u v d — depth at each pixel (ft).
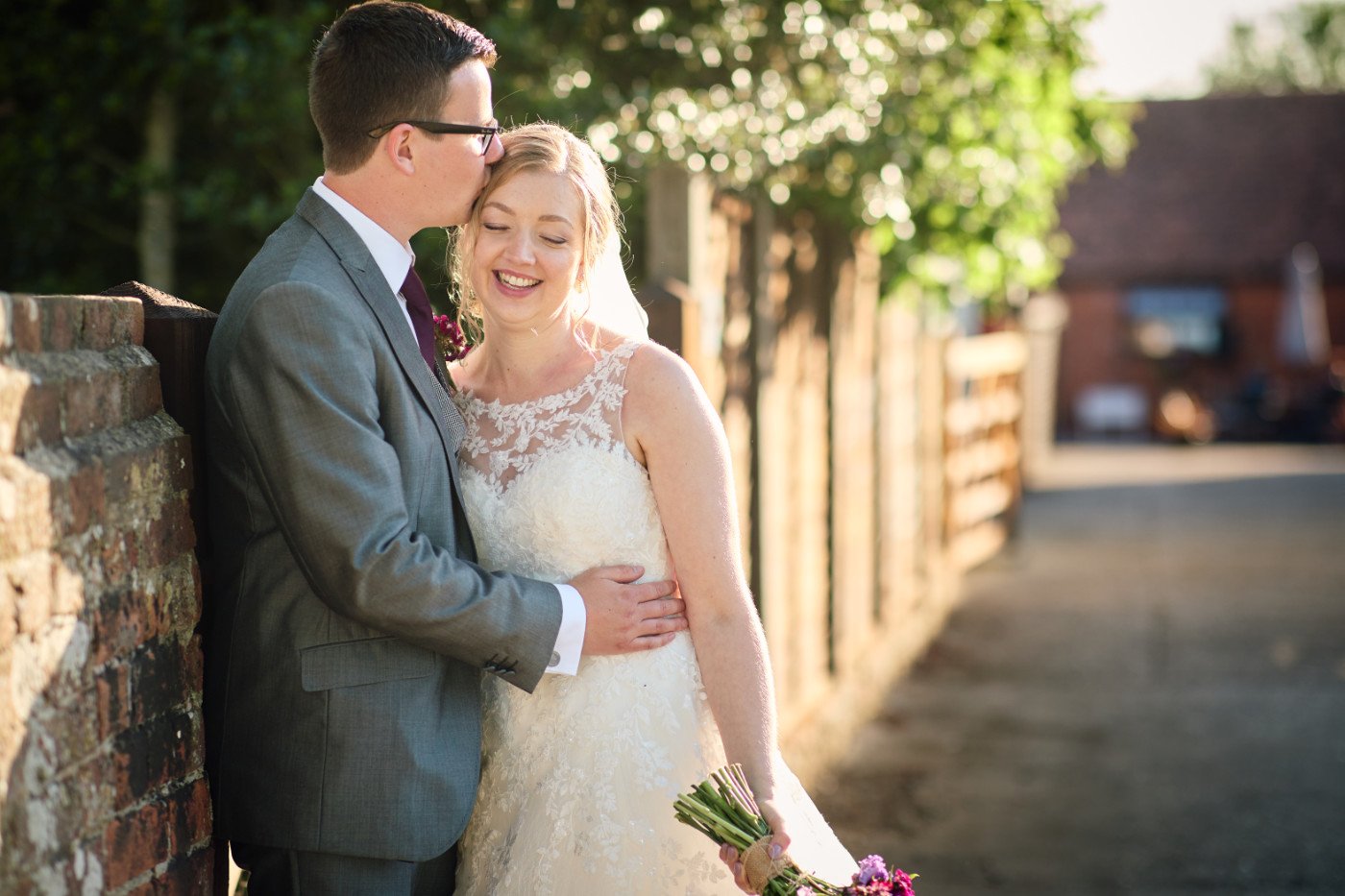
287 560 7.25
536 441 8.03
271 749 7.25
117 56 15.65
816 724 19.24
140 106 16.70
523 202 7.83
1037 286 21.81
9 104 16.35
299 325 6.88
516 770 8.03
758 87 16.76
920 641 27.09
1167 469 59.77
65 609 5.67
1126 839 16.43
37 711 5.43
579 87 14.96
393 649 7.25
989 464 37.99
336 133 7.30
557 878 7.82
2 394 5.34
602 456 7.89
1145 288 81.46
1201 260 79.61
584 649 7.65
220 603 7.47
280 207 14.82
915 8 17.29
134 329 6.86
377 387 7.22
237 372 6.99
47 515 5.52
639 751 7.84
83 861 5.79
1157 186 82.28
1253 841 16.33
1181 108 84.94
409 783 7.21
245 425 6.98
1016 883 15.08
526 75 15.05
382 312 7.29
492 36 14.25
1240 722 21.27
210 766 7.51
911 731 21.09
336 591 6.92
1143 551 37.37
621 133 15.44
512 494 8.00
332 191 7.43
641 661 7.89
